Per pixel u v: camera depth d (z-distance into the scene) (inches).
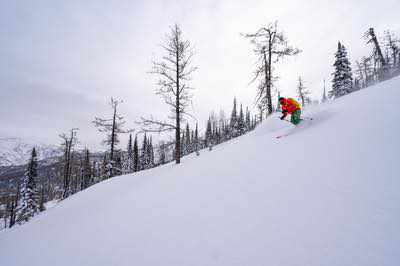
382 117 171.6
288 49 567.5
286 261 85.7
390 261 72.9
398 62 973.2
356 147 151.7
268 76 605.6
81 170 1573.6
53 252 173.0
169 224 143.4
